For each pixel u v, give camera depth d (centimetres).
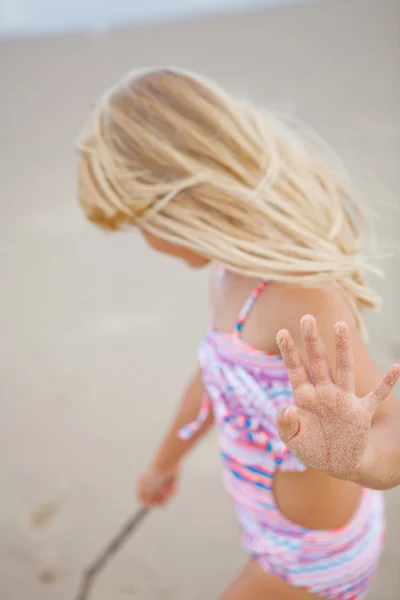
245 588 89
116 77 492
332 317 75
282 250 77
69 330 216
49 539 144
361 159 281
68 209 302
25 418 179
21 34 703
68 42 631
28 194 322
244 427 82
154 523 146
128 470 160
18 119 430
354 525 86
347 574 86
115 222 84
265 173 80
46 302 233
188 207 80
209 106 81
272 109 94
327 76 408
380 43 455
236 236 78
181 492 152
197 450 163
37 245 273
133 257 256
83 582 133
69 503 153
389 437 67
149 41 579
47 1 788
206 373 88
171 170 80
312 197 81
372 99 361
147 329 211
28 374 197
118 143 82
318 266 76
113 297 231
